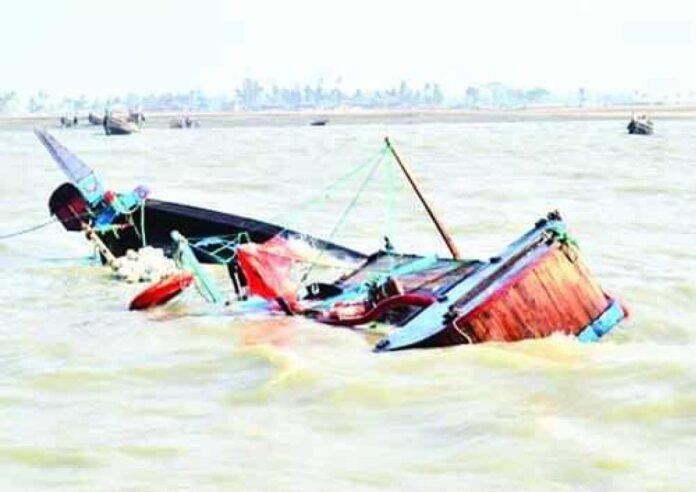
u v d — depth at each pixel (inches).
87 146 5895.7
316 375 796.6
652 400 713.0
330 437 676.1
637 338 932.0
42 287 1270.9
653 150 4640.8
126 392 788.6
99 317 1070.4
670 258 1419.8
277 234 1334.9
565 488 578.6
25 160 4291.3
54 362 882.1
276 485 594.6
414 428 685.9
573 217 1930.4
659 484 578.9
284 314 1035.9
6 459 643.5
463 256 1496.1
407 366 818.8
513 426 674.8
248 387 785.6
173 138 7357.3
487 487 583.5
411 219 1925.4
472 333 859.4
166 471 619.5
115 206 1433.3
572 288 894.4
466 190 2534.5
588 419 689.6
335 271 1256.2
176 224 1408.7
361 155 4434.1
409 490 583.2
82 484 601.0
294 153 4746.6
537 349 848.3
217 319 1032.2
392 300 957.8
